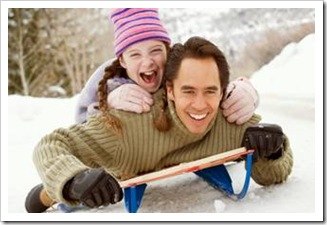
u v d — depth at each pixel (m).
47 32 11.75
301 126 3.70
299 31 8.33
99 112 2.25
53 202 2.27
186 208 2.04
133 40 2.30
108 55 12.03
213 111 1.99
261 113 4.53
